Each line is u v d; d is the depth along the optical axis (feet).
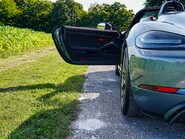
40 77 15.66
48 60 24.36
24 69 18.69
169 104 6.54
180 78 6.32
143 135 7.66
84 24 247.09
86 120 8.64
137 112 8.45
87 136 7.45
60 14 239.91
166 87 6.49
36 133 7.35
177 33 6.91
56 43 12.17
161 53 6.68
